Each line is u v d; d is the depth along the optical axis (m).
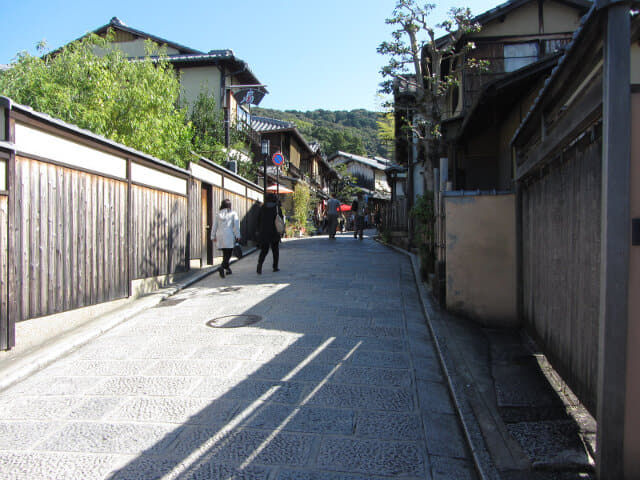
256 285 8.46
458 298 5.99
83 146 5.84
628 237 2.32
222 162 15.59
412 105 12.46
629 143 2.30
